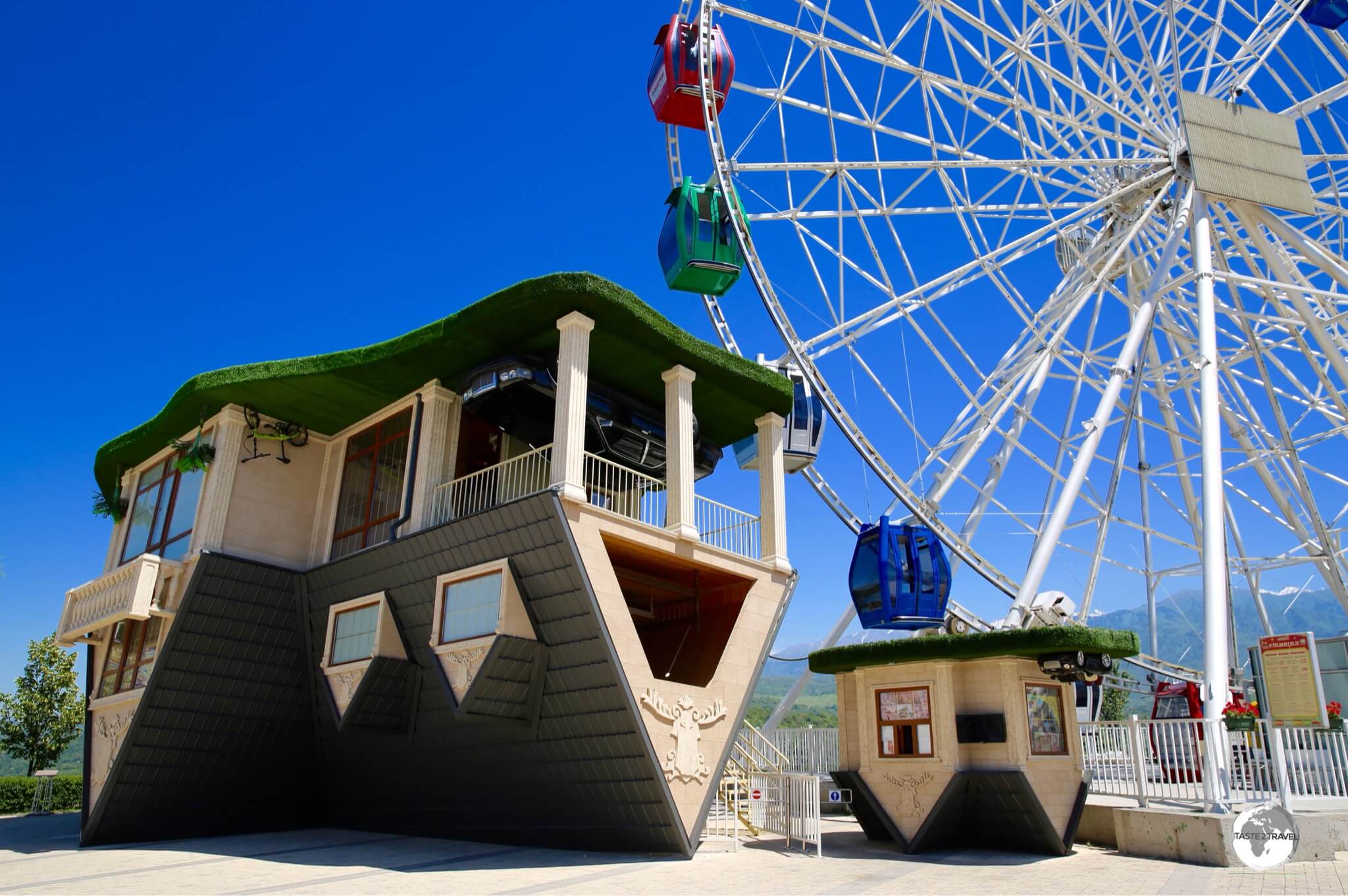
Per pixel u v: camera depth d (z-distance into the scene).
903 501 21.33
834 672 16.73
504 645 13.63
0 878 13.05
